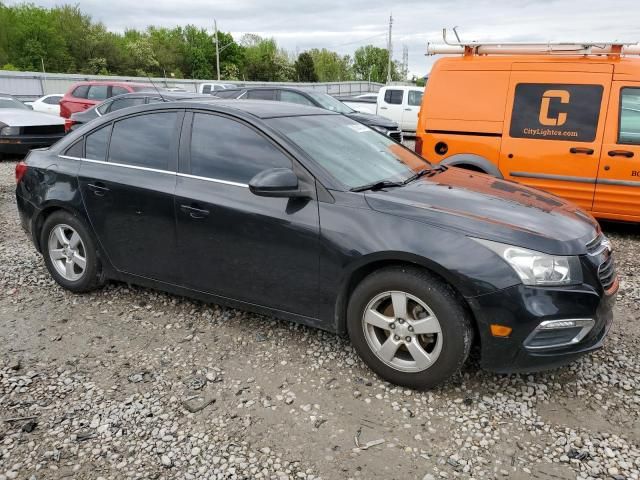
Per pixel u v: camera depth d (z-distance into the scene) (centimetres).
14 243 594
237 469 255
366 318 319
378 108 1988
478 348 328
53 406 302
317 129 381
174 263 386
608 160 612
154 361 349
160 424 287
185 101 395
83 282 436
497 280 282
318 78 8881
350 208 319
